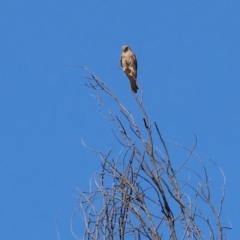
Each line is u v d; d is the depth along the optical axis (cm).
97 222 1158
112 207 1177
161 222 1158
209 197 1162
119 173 1216
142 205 1177
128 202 1179
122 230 1151
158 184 1194
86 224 1162
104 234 1149
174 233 1139
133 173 1215
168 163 1216
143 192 1194
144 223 1155
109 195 1191
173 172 1205
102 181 1212
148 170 1214
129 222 1160
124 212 1170
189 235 1124
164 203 1176
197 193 1170
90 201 1190
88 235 1154
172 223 1150
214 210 1144
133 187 1192
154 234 1141
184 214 1155
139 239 1145
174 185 1188
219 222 1129
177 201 1167
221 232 1117
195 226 1130
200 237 1114
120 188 1199
